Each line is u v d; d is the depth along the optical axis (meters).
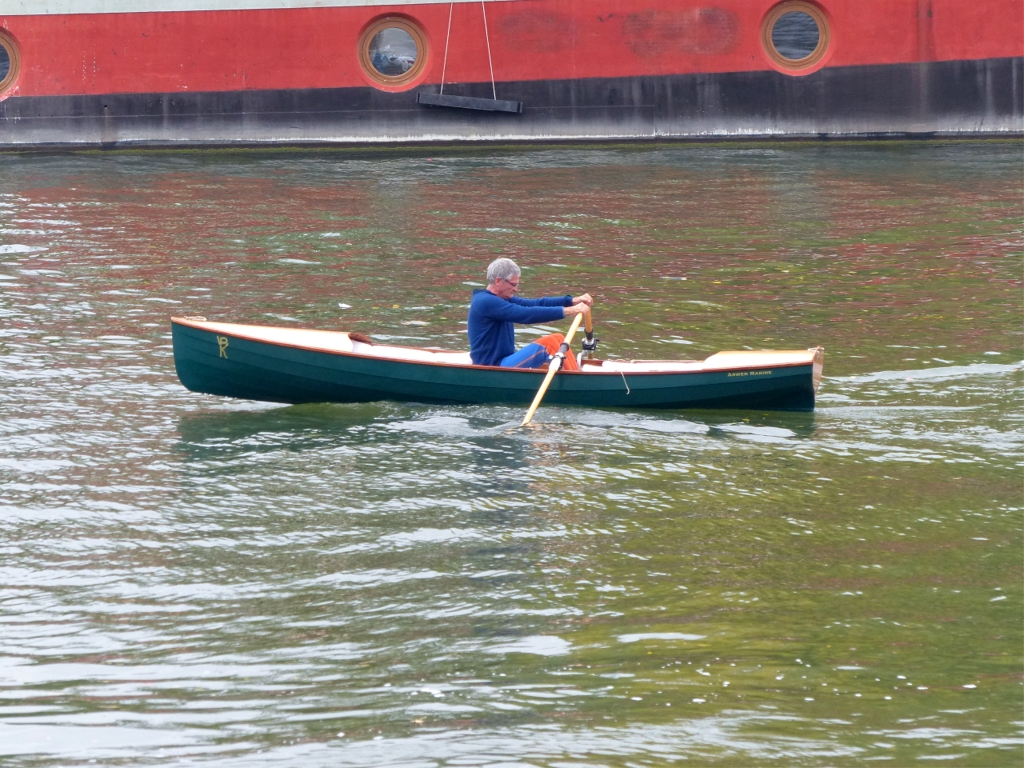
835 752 12.30
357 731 12.88
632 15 66.81
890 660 14.51
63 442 23.30
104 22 66.38
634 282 37.47
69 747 12.65
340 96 67.75
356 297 35.53
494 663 14.52
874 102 67.69
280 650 14.98
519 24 66.94
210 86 67.38
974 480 20.92
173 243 43.47
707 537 18.62
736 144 67.62
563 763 12.13
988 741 12.52
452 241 43.78
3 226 46.25
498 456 22.42
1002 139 67.31
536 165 61.97
